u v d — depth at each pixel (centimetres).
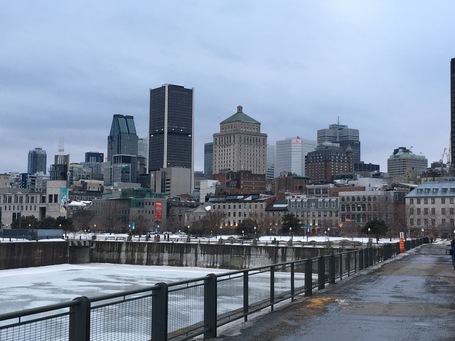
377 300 2469
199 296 1591
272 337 1659
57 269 12619
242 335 1689
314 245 12506
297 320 1947
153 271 12275
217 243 13688
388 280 3412
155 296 1355
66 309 1086
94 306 1126
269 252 12300
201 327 1595
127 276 10988
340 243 12375
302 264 2605
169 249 13950
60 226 19175
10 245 12419
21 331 949
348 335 1684
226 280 1781
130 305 1261
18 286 8981
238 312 1855
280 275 2303
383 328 1795
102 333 1179
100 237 16862
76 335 1062
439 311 2152
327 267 3161
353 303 2370
